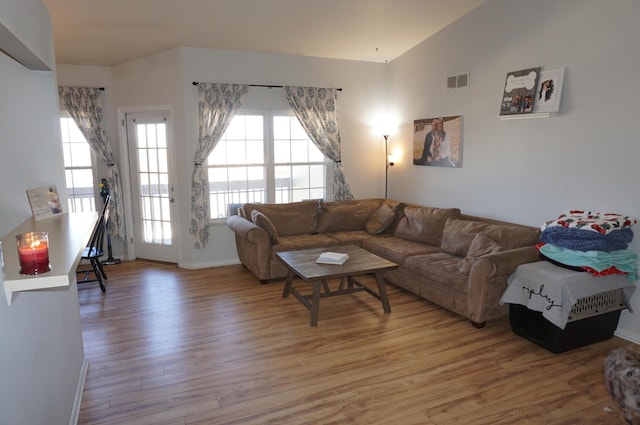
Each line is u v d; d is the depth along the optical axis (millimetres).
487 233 3947
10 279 1394
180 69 5180
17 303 1584
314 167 6164
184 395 2711
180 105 5262
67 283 1448
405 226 5152
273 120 5785
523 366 3031
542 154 3988
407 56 5742
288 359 3156
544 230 3529
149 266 5680
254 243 4812
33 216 2209
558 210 3885
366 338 3486
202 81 5266
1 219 1776
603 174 3492
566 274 3154
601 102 3461
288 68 5680
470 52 4703
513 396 2674
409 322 3795
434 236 4777
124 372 2988
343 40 5227
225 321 3846
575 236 3246
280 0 4082
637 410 1623
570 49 3666
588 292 3119
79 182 5895
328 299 4387
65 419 2258
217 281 4996
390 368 3016
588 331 3283
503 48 4297
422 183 5633
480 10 4520
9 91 1936
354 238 5273
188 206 5449
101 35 4598
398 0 4266
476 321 3588
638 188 3270
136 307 4195
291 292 4254
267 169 5828
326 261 3938
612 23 3346
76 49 4953
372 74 6145
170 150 5500
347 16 4562
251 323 3801
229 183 5699
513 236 3832
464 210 4961
